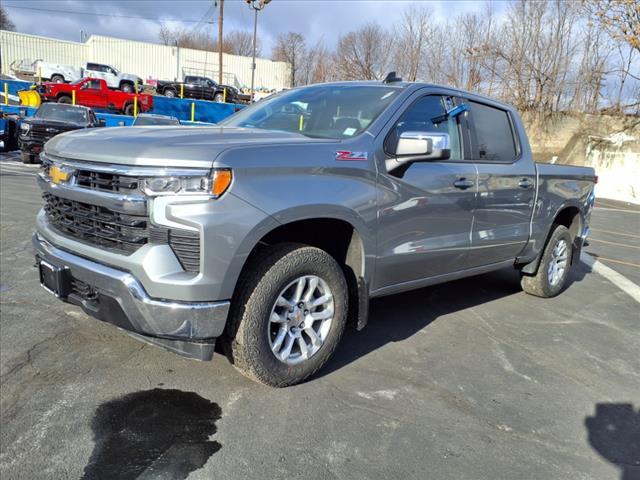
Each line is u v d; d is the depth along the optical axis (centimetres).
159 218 261
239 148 274
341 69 4206
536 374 370
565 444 285
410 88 381
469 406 318
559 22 2877
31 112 2233
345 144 322
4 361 333
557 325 477
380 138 343
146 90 4066
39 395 297
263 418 287
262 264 293
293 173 292
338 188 312
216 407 295
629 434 299
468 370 368
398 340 412
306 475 243
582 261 792
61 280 296
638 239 1080
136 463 244
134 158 262
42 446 252
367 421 292
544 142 2936
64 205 308
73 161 293
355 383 335
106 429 268
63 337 372
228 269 267
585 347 428
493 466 260
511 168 460
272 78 5541
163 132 310
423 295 541
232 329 292
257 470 244
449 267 415
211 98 3538
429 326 449
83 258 289
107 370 329
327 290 324
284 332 309
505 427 297
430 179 372
